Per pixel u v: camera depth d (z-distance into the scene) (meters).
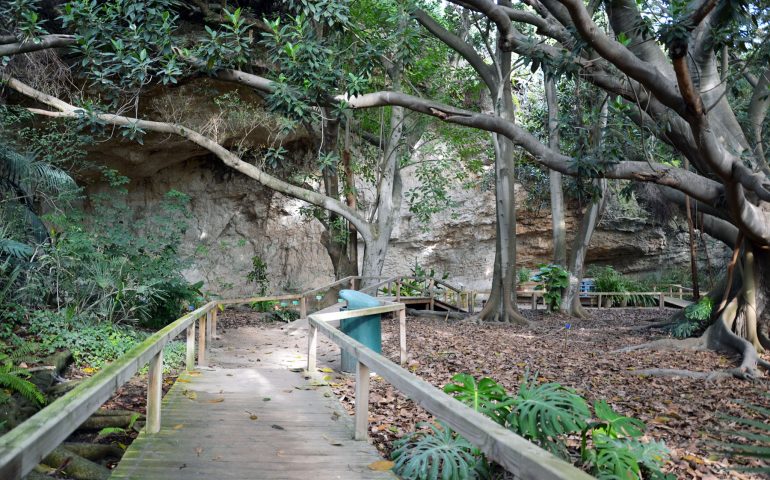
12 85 14.02
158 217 13.01
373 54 12.15
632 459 4.57
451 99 20.91
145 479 4.26
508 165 18.91
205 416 6.10
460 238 30.34
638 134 16.33
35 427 2.76
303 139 23.83
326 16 10.56
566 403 4.75
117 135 19.39
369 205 27.28
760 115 14.70
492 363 11.14
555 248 23.09
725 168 10.48
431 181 22.80
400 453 5.20
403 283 25.61
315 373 8.68
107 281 10.21
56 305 10.70
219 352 11.13
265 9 18.89
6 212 10.67
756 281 13.50
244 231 26.02
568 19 11.59
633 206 29.58
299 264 26.56
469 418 3.28
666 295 28.00
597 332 16.91
